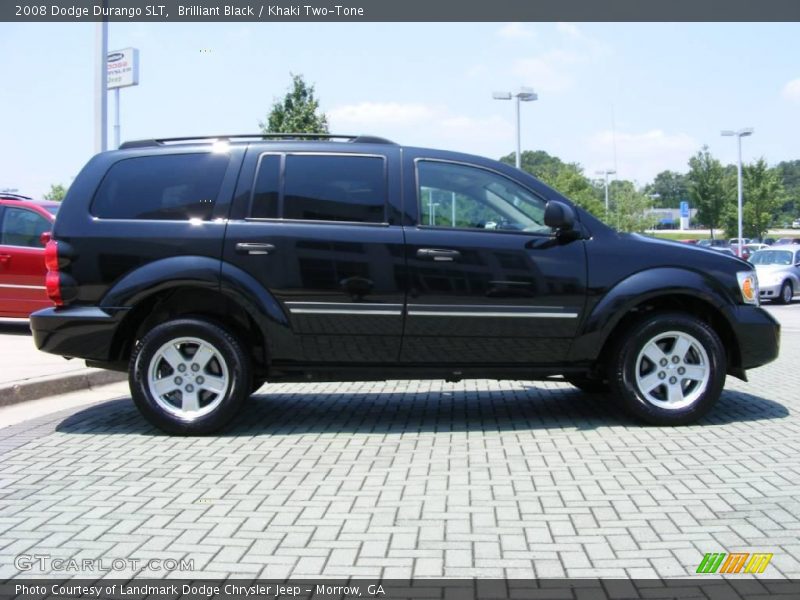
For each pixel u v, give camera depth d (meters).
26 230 10.98
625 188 50.72
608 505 4.07
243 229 5.60
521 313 5.63
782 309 20.94
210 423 5.61
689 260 5.79
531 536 3.66
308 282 5.57
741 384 7.76
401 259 5.58
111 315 5.56
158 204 5.70
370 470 4.76
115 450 5.28
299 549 3.53
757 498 4.14
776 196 52.78
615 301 5.66
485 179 5.84
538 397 7.20
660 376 5.80
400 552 3.49
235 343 5.61
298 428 5.93
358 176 5.74
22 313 10.93
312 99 21.12
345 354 5.68
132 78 13.77
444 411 6.56
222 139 5.92
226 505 4.13
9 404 6.82
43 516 3.98
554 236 5.72
